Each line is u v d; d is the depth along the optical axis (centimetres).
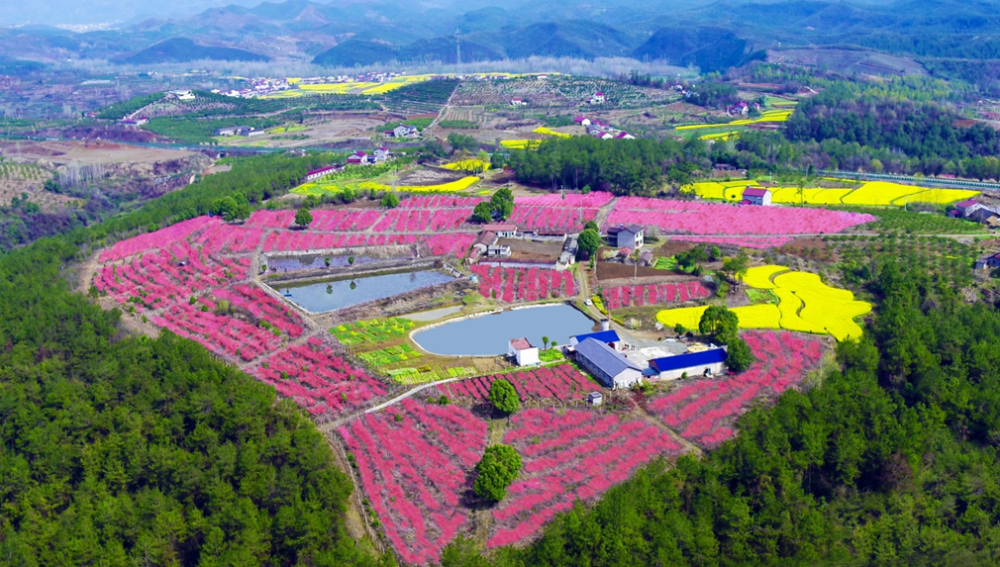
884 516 12438
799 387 15600
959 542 12056
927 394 14938
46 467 13450
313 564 11388
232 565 11206
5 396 15062
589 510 12375
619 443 14150
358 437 14625
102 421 14450
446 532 12219
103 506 12419
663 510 11962
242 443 13688
